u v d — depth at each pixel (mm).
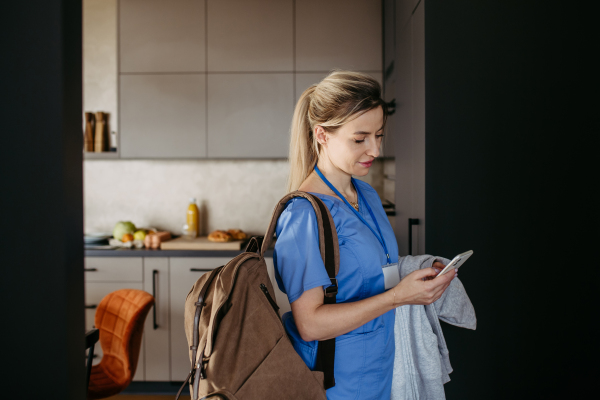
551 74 1450
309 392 757
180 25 2723
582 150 1449
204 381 717
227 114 2744
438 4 1454
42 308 886
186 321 842
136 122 2756
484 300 1464
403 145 1902
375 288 865
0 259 888
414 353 1064
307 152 940
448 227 1467
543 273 1455
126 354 1771
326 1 2693
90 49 2982
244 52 2723
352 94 813
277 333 760
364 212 959
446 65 1459
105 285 2576
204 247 2633
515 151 1456
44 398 887
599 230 1445
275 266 842
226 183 3068
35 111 879
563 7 1443
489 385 1465
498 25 1451
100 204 3082
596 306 1446
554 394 1460
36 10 876
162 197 3080
